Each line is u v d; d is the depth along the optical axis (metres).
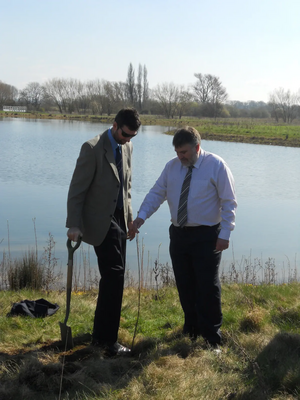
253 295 5.50
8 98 101.88
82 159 3.54
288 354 3.54
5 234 9.83
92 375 3.24
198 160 3.73
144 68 95.88
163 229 10.64
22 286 6.61
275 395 2.96
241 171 22.62
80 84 96.56
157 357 3.47
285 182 19.28
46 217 11.52
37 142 34.28
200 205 3.70
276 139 42.25
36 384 3.07
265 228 11.29
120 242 3.74
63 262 8.09
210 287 3.73
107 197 3.62
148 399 2.88
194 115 91.44
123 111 3.55
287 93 79.56
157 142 36.94
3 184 16.78
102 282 3.74
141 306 5.14
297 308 4.72
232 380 3.11
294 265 8.38
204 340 3.79
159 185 4.00
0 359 3.43
